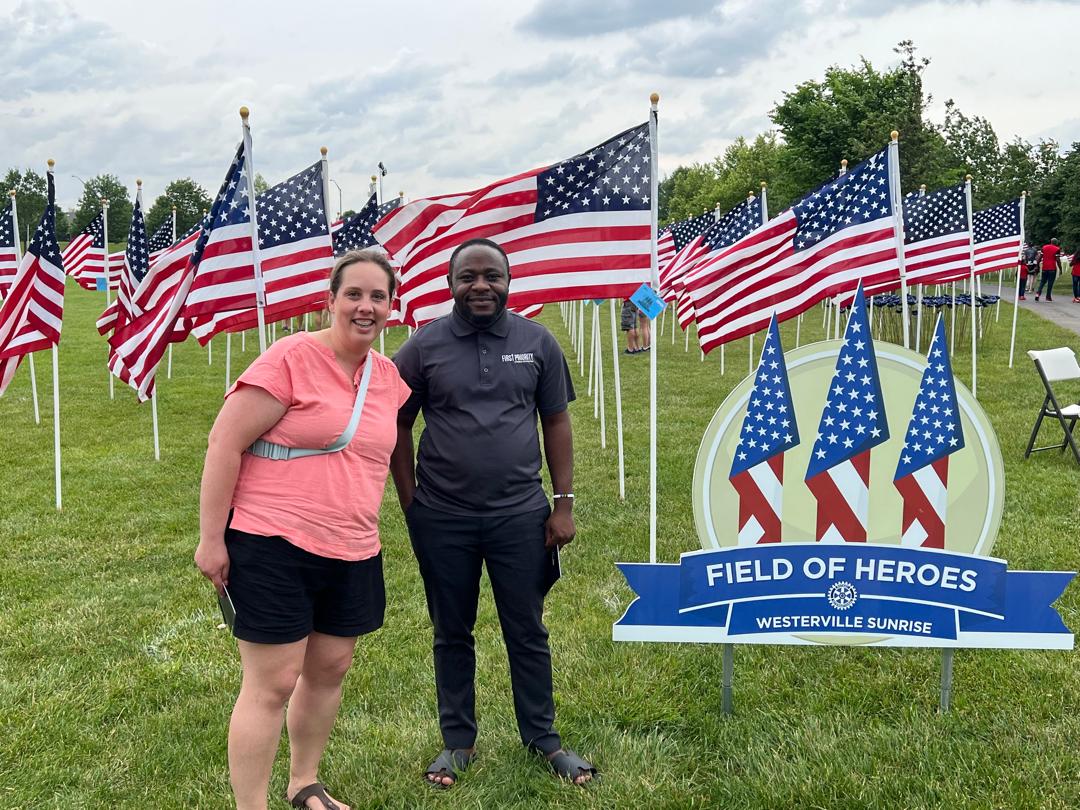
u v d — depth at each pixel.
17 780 3.40
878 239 6.04
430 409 3.19
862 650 4.37
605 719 3.77
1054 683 3.95
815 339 19.48
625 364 16.09
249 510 2.71
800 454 3.66
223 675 4.30
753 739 3.57
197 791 3.29
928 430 3.64
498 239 5.45
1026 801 3.08
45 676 4.30
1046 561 5.49
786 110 45.75
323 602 2.92
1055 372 8.23
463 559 3.21
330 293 2.80
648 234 5.36
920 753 3.40
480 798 3.18
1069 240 35.56
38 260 6.99
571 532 3.27
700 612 3.64
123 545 6.45
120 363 7.22
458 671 3.37
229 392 2.69
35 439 10.39
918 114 38.62
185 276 6.64
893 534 3.67
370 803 3.17
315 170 6.88
